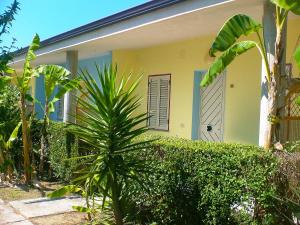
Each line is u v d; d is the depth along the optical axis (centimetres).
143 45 1022
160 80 1060
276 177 387
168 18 630
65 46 980
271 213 388
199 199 446
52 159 816
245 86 819
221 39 500
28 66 780
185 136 973
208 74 518
